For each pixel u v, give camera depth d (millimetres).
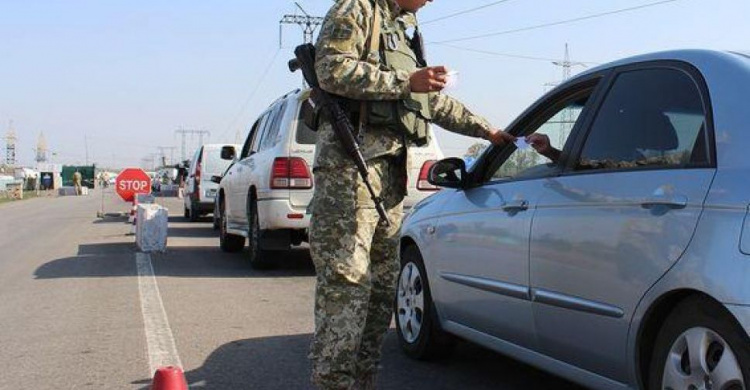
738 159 2896
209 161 20344
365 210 3287
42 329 6367
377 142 3289
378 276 3566
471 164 4879
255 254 9789
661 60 3553
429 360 5312
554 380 4848
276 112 9906
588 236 3479
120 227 18188
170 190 57531
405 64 3318
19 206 34219
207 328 6387
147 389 4699
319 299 3293
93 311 7129
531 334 3977
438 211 5066
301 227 9062
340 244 3262
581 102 4004
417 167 8961
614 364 3354
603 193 3467
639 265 3154
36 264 10750
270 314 6973
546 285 3771
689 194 3002
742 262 2701
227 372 5055
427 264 5117
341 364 3248
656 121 3410
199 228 17969
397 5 3371
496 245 4250
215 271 9852
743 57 3271
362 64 3119
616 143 3590
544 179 3984
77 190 57750
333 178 3275
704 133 3104
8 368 5184
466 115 3592
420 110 3320
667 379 3064
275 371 5078
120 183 19141
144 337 6059
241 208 10711
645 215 3174
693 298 2945
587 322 3482
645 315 3129
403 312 5531
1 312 7133
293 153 9055
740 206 2771
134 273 9672
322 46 3172
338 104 3234
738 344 2727
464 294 4645
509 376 4949
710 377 2857
